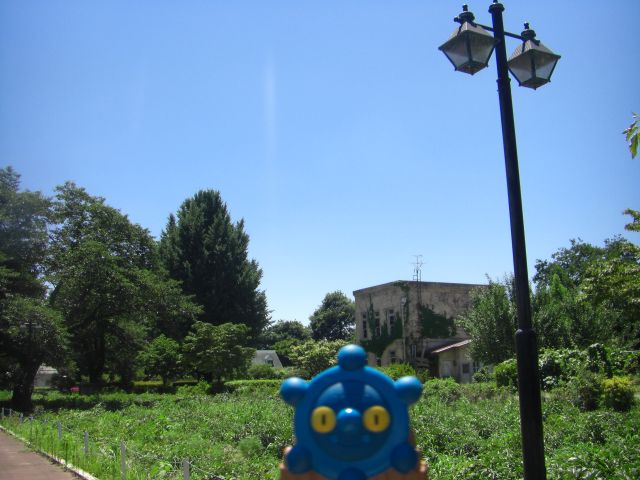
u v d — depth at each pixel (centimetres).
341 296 7806
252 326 4875
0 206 2964
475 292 3291
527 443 539
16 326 2636
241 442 1350
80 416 2106
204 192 5044
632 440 964
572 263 5347
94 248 3095
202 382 3778
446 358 3891
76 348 3641
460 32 615
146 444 1423
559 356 2048
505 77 621
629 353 2003
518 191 588
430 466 1011
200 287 4681
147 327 4022
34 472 1238
